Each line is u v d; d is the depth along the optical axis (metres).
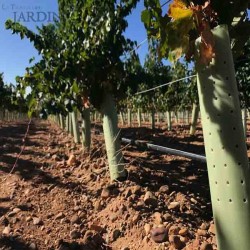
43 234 4.21
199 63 2.10
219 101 2.08
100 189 5.36
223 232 2.11
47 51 6.28
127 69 6.10
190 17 2.00
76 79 5.80
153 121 14.79
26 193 5.45
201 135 12.06
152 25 2.39
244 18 2.31
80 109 6.45
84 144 7.92
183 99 13.37
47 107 6.39
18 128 20.44
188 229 3.83
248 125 14.97
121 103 16.17
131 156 7.38
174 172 6.19
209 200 4.87
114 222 4.27
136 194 4.86
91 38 5.65
